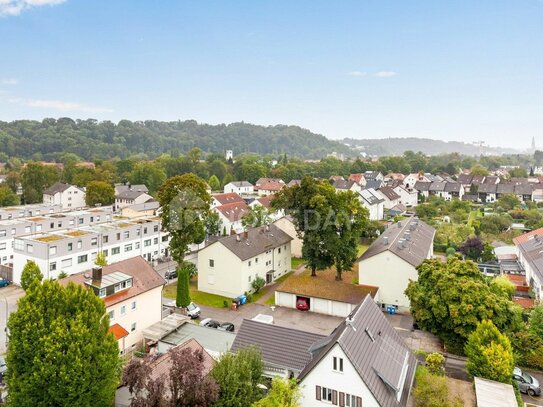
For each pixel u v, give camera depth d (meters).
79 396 24.95
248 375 26.56
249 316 49.56
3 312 50.19
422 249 57.47
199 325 41.66
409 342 41.38
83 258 63.97
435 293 38.44
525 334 36.50
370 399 24.84
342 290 50.84
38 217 78.50
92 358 25.92
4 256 68.88
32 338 25.11
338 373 25.73
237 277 55.31
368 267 51.94
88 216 82.81
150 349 39.81
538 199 142.88
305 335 33.22
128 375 23.70
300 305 51.59
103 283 39.53
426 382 27.47
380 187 133.75
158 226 76.88
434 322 38.59
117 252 69.38
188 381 23.64
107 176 149.88
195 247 79.25
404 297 50.41
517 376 33.22
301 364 31.08
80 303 27.30
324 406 26.28
